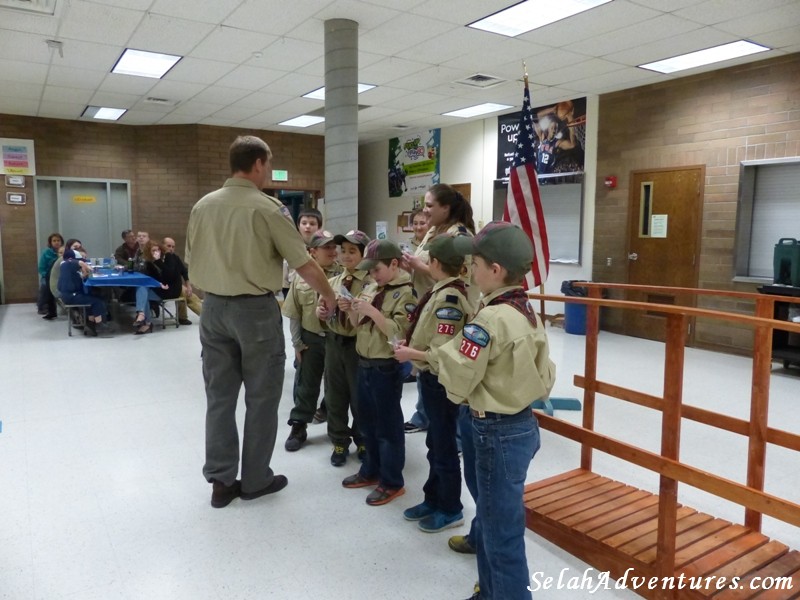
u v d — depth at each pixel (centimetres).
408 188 1098
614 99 730
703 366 562
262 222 247
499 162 910
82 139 973
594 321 277
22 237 943
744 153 608
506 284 174
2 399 427
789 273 560
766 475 304
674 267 678
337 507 265
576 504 248
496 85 714
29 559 222
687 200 661
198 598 200
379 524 250
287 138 1086
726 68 618
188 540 236
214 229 247
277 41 559
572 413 405
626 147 720
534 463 312
